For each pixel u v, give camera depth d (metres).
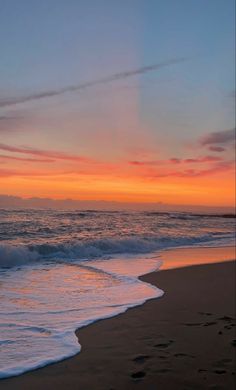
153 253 13.69
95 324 4.98
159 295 6.89
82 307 5.68
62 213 28.06
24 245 10.92
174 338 4.64
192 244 17.75
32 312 5.21
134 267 10.08
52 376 3.45
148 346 4.34
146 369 3.72
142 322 5.21
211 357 4.07
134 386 3.36
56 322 4.87
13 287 6.73
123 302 6.18
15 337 4.22
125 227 22.39
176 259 12.36
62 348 4.04
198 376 3.61
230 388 3.39
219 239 20.80
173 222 32.81
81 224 21.64
